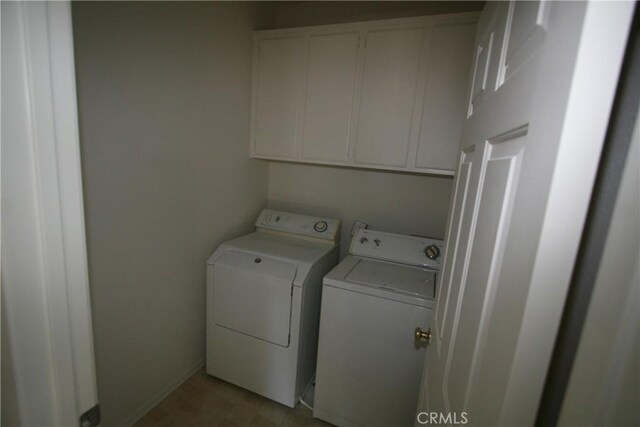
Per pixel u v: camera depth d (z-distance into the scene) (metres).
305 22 2.22
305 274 1.69
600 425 0.28
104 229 1.33
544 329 0.32
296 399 1.79
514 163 0.44
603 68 0.28
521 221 0.37
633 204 0.25
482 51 0.86
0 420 0.47
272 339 1.75
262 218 2.32
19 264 0.45
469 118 0.92
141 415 1.65
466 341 0.56
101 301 1.37
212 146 1.87
